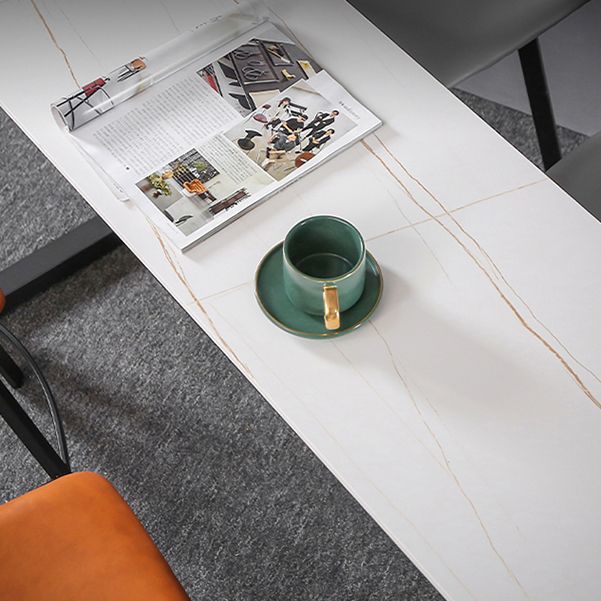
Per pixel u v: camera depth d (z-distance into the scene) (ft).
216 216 3.68
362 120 3.92
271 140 3.87
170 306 5.95
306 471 5.35
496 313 3.47
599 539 3.01
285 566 5.08
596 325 3.43
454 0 5.40
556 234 3.64
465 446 3.19
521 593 2.94
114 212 3.75
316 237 3.42
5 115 6.80
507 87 6.59
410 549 3.02
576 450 3.17
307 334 3.38
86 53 4.24
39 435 4.61
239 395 5.62
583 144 4.87
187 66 4.10
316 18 4.27
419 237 3.65
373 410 3.28
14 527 3.63
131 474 5.40
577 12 6.17
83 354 5.80
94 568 3.55
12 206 6.43
